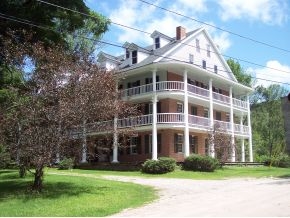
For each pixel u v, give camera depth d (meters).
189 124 35.94
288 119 14.69
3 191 17.03
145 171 30.59
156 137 34.62
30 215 12.68
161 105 37.47
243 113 47.19
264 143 67.94
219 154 34.41
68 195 16.05
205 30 43.03
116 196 16.20
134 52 40.41
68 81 16.47
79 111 16.00
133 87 38.22
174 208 13.34
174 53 38.81
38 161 15.53
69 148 16.47
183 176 28.16
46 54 16.94
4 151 16.91
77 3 22.53
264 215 11.04
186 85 36.06
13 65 18.70
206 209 12.61
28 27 20.86
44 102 16.16
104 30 36.44
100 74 16.91
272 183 21.38
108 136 18.39
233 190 18.06
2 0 20.41
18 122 15.73
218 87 45.19
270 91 76.25
